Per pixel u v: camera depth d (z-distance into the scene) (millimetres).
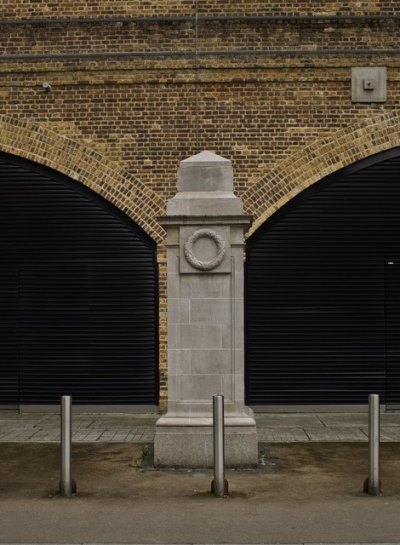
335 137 13094
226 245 8859
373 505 7027
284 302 13266
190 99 13164
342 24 13102
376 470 7438
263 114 13125
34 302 13281
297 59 13070
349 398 13211
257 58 13094
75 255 13297
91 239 13289
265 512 6801
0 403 13250
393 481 7973
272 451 9602
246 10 13133
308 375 13219
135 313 13219
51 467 8766
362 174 13289
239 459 8570
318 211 13305
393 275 13320
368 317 13266
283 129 13117
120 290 13250
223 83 13172
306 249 13305
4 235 13336
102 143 13172
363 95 13094
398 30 13109
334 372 13234
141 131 13164
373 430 7457
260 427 11656
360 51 13055
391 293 13289
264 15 13117
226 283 8875
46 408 13211
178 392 8773
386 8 13133
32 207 13320
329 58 13070
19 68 13172
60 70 13156
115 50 13172
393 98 13133
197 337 8820
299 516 6668
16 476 8320
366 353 13266
